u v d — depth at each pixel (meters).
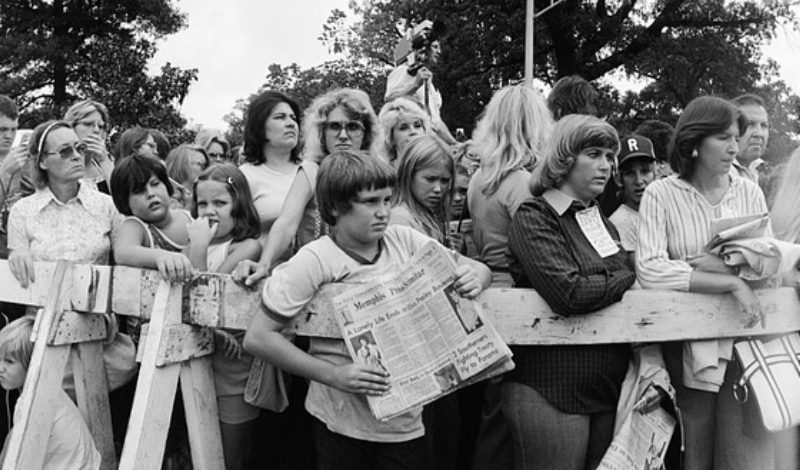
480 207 3.16
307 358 2.38
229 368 2.84
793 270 2.66
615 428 2.56
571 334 2.48
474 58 26.36
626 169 3.48
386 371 2.36
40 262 2.96
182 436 3.31
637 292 2.51
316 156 3.40
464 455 3.11
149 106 18.70
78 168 3.43
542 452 2.55
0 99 4.85
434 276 2.38
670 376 2.70
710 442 2.74
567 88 3.93
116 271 2.76
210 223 3.14
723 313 2.56
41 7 26.53
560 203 2.59
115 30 27.14
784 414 2.52
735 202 2.78
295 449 3.04
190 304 2.60
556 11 24.78
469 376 2.35
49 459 2.84
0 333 3.35
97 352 3.02
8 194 4.13
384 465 2.51
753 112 4.03
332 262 2.46
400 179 3.11
